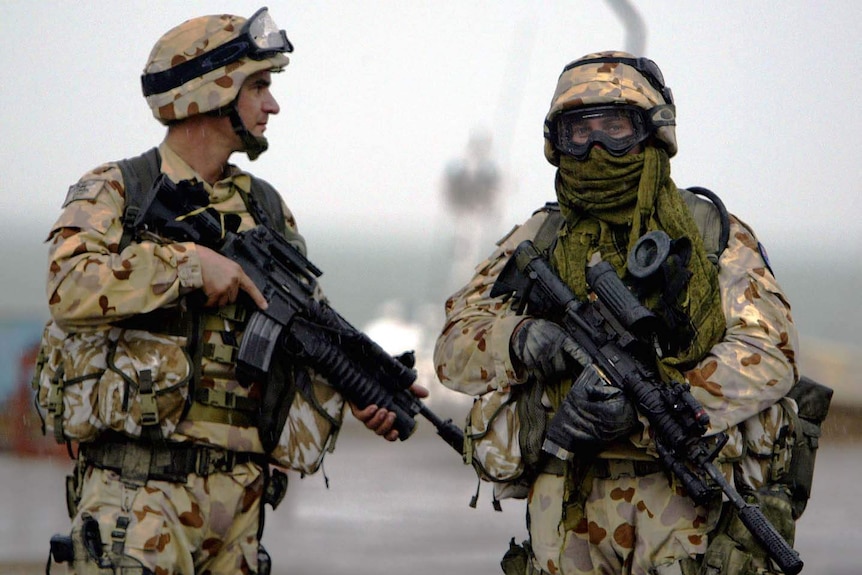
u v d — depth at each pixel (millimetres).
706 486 14234
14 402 40438
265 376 15297
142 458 14883
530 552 15852
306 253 16516
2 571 24812
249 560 15570
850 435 48906
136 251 14586
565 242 15531
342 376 15727
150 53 15719
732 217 15383
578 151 15102
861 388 56875
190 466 15016
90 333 14812
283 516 33469
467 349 15734
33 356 40531
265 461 15727
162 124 15828
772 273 15188
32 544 27719
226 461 15211
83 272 14562
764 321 14734
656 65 15586
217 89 15422
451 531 31922
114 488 14891
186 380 14844
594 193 15164
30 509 32000
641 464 14805
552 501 15383
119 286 14492
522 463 15539
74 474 15594
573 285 15211
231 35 15477
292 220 16578
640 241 14594
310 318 15617
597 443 14508
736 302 14805
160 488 14898
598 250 15344
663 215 14914
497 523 33344
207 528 15156
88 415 14883
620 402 14383
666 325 14586
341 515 33688
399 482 40188
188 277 14625
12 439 40219
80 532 14734
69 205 15016
